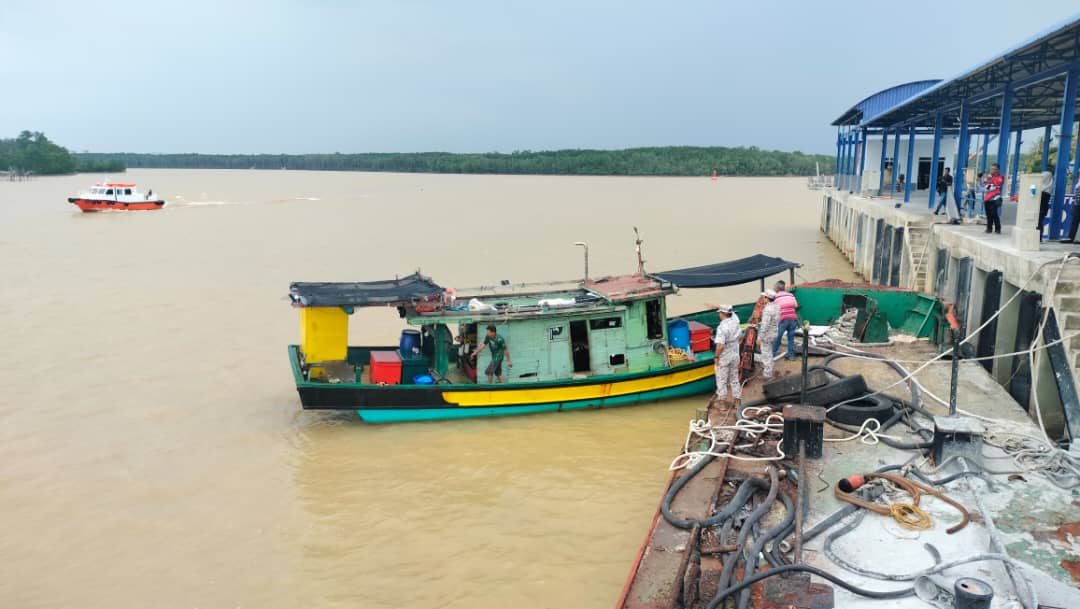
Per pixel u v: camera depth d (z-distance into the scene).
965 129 25.03
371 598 10.57
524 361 16.78
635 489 13.47
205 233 51.88
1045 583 7.14
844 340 16.70
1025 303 14.20
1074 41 16.61
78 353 21.80
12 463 14.77
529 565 11.23
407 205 83.94
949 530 8.35
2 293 30.02
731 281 18.25
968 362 14.76
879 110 41.28
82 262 37.84
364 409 15.98
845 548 8.21
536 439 15.67
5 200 80.81
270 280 33.31
